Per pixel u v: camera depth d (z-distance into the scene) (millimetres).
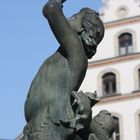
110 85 42500
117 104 41750
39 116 4363
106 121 4613
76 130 4344
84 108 4371
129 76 42156
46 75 4496
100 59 43094
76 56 4480
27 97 4547
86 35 4652
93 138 4555
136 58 42312
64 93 4449
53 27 4492
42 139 4281
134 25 43000
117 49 43000
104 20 43781
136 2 43281
